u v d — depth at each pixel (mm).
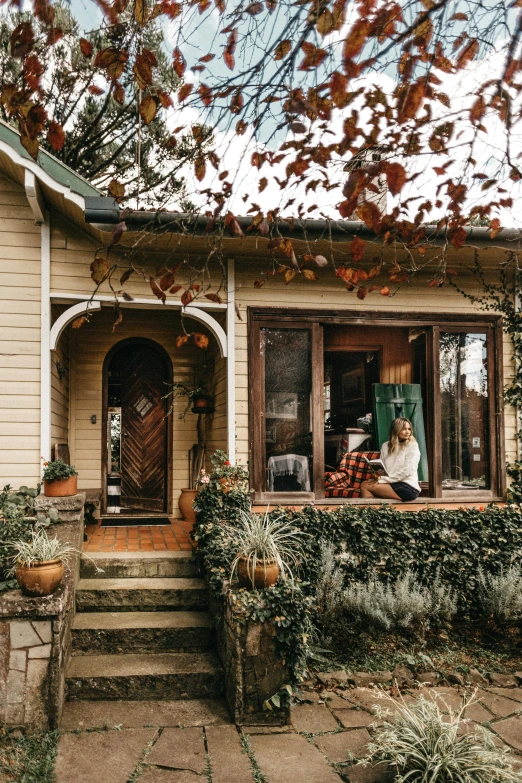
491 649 6375
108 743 4383
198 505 6887
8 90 2791
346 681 5504
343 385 9391
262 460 7223
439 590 6777
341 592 6520
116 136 11742
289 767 4117
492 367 7801
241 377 7242
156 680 5152
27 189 6137
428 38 3164
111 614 6027
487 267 7766
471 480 7703
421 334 8203
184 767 4090
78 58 10062
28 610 4539
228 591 5098
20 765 4035
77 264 6980
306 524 6992
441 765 3666
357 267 7551
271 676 4797
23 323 6848
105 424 9562
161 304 7113
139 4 3059
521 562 7359
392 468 7496
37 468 6777
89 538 7746
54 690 4551
